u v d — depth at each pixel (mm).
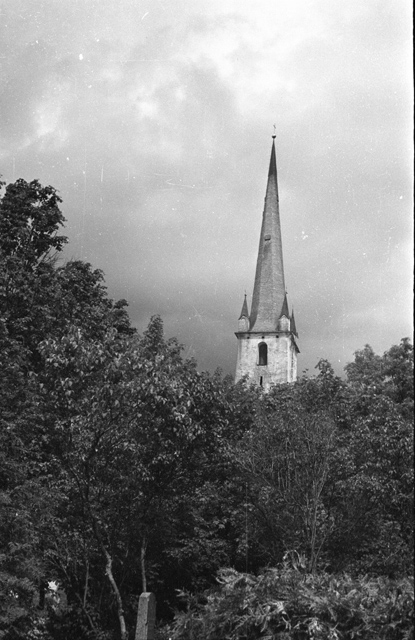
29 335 25328
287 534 17719
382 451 16156
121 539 17953
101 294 29500
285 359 89688
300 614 10648
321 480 17203
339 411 20562
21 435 20500
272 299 91938
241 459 18281
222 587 11617
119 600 15359
